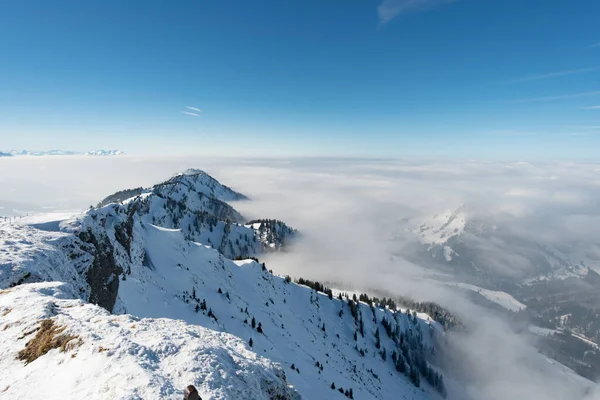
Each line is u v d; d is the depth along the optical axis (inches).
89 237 2084.2
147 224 5132.9
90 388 513.0
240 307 4060.0
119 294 2442.2
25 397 523.8
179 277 4040.4
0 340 729.6
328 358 4188.0
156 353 687.7
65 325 747.4
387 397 4357.8
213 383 625.3
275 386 779.4
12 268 1247.5
